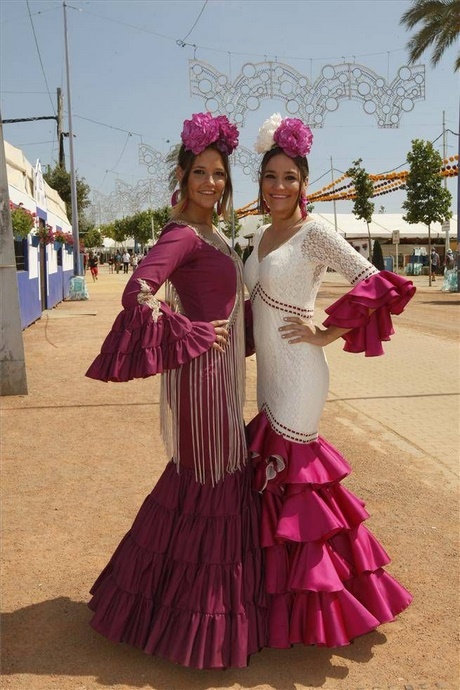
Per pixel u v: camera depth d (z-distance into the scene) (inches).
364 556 122.0
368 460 227.3
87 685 111.8
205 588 114.0
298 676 114.8
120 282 1546.5
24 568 152.0
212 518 116.7
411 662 118.8
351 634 115.1
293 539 113.7
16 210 548.1
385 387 343.0
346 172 1384.1
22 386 328.5
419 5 899.4
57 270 946.7
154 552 119.1
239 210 1545.3
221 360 118.0
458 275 1042.1
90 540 165.5
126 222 2178.9
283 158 122.2
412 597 137.2
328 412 292.4
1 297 322.3
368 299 114.1
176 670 116.0
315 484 117.4
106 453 234.2
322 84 509.0
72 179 988.6
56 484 203.5
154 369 107.4
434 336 525.0
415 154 1230.3
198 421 116.6
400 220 1910.7
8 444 245.6
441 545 164.2
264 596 116.3
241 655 111.6
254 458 124.2
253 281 125.4
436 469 218.7
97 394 329.4
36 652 121.4
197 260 117.2
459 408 298.5
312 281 122.3
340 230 1814.7
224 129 119.1
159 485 123.9
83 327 616.7
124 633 119.0
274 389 122.1
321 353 123.3
